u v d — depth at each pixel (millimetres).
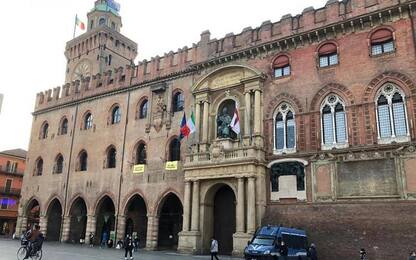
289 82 33875
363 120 29453
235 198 35125
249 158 32062
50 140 54031
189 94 40469
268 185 32656
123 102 46500
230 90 37281
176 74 42062
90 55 63625
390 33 29797
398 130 28000
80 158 49219
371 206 27406
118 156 44625
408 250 24969
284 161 32281
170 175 39156
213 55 39500
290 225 30188
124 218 41969
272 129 33750
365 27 31062
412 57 28328
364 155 28703
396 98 28594
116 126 46125
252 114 34969
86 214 49156
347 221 27938
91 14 70312
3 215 73562
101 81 50344
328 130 31062
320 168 30422
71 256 27484
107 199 45969
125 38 66938
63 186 49406
